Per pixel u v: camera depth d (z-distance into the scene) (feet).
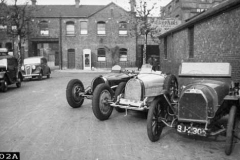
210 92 15.58
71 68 105.29
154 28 67.00
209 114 15.06
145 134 18.12
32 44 104.37
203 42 36.83
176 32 50.83
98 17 103.09
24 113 25.23
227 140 13.87
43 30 103.24
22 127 20.04
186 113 15.46
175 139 16.94
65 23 103.04
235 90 17.07
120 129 19.44
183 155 14.17
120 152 14.65
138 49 106.01
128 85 21.74
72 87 26.76
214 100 15.46
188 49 44.19
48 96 36.81
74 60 105.19
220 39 31.40
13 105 29.66
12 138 17.29
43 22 102.94
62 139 17.04
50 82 58.54
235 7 27.40
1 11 79.30
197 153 14.47
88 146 15.66
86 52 103.60
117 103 21.68
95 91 21.50
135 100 21.09
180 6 98.22
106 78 26.12
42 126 20.34
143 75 24.68
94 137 17.46
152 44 105.70
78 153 14.52
